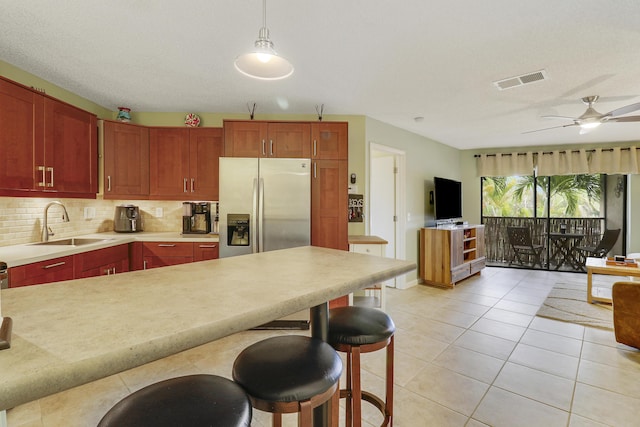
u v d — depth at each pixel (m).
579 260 5.58
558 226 5.80
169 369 2.32
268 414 1.84
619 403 1.87
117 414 0.73
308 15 1.81
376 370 2.26
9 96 2.17
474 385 2.07
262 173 3.10
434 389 2.03
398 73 2.60
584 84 2.78
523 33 1.98
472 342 2.71
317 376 0.93
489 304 3.73
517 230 5.62
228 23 1.90
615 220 5.43
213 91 3.03
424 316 3.33
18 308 0.75
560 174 5.41
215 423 0.71
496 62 2.38
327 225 3.27
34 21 1.88
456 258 4.52
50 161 2.50
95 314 0.72
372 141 3.90
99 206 3.49
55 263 2.19
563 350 2.55
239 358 1.05
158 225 3.75
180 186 3.47
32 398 0.47
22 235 2.59
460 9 1.75
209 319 0.70
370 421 1.74
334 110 3.61
